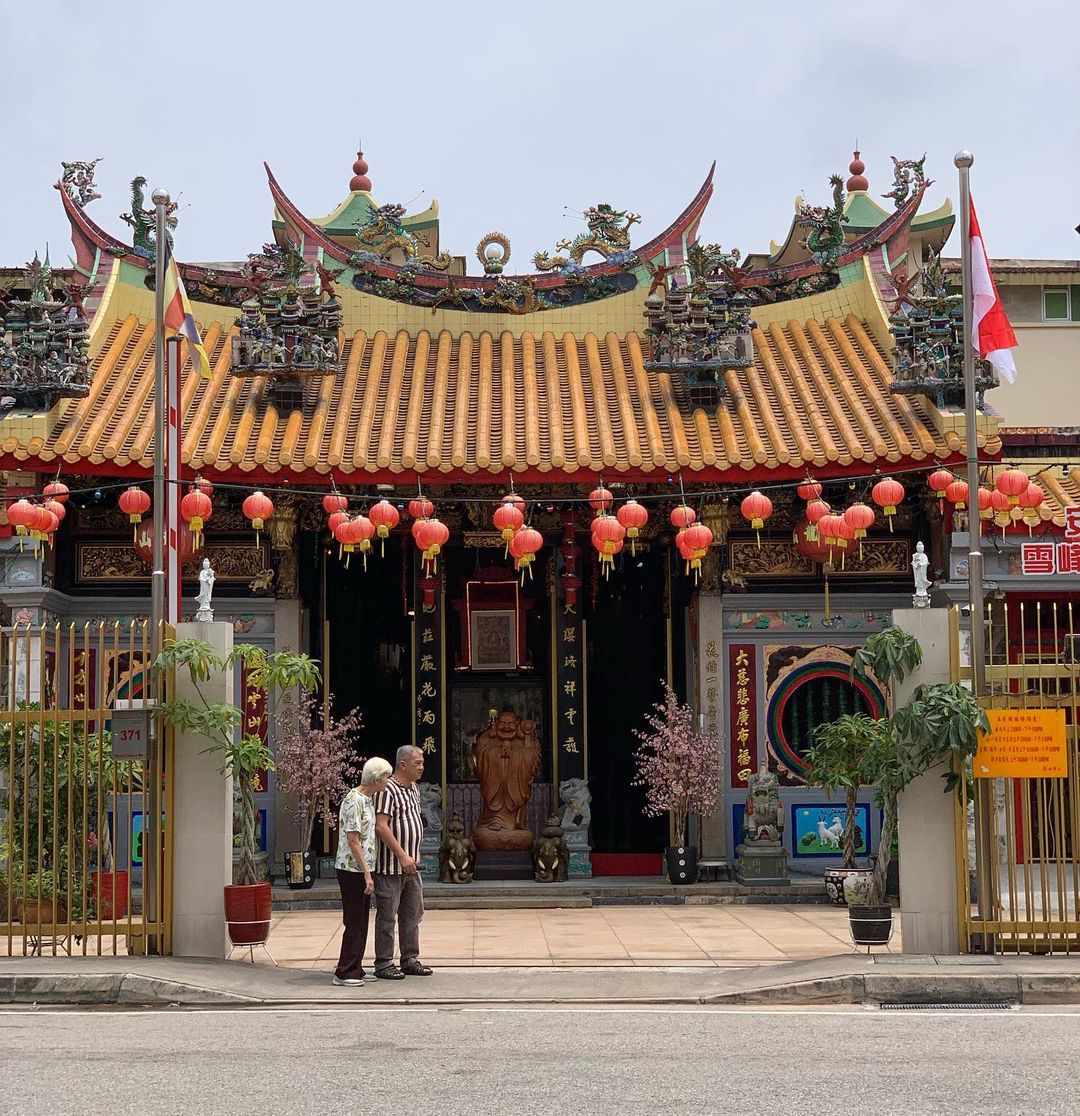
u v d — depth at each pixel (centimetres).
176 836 1538
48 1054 1067
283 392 2297
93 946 1641
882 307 2528
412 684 2450
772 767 2356
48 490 2047
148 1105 896
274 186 2617
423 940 1817
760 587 2388
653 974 1477
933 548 2352
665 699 2533
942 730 1430
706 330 2358
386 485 2197
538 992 1377
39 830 1508
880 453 2155
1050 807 2039
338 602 2558
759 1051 1068
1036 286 3117
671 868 2295
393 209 2655
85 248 2591
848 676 2372
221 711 1527
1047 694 1484
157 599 1574
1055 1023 1204
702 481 2212
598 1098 909
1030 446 2598
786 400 2339
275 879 2289
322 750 2239
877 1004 1333
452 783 2520
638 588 2600
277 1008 1320
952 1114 861
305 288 2447
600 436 2250
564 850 2350
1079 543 2166
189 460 2111
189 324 1870
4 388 2147
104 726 1681
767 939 1800
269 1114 873
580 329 2641
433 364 2539
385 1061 1033
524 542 1962
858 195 3381
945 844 1492
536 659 2570
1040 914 1725
